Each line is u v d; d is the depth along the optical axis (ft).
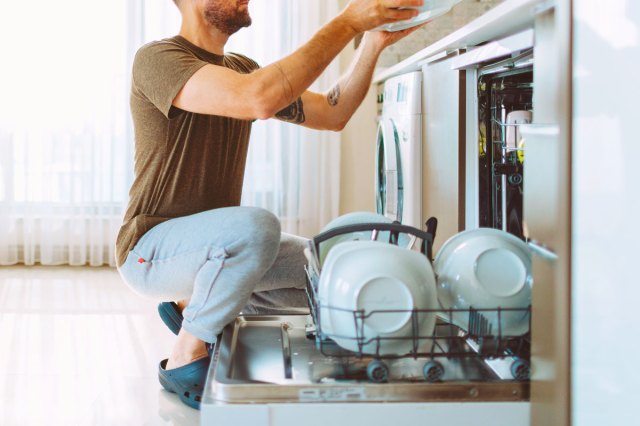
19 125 13.82
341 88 6.81
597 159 3.21
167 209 6.35
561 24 3.48
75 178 13.93
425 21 5.49
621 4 3.03
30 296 11.50
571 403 3.45
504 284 4.13
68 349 8.52
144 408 6.40
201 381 6.33
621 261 3.04
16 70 13.71
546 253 3.65
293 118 6.63
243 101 5.25
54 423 6.07
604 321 3.17
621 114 3.03
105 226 14.11
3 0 13.64
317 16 13.82
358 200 14.46
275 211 14.24
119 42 13.76
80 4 13.67
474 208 6.72
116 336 9.14
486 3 8.40
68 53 13.74
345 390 3.81
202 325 5.89
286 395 3.80
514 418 3.84
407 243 5.23
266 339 5.17
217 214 5.79
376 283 3.90
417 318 3.91
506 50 5.25
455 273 4.22
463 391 3.85
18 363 7.93
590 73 3.27
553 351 3.57
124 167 13.96
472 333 4.14
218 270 5.63
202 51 6.44
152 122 6.20
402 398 3.82
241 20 6.40
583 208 3.33
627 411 3.01
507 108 6.39
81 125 13.87
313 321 4.93
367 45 6.70
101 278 13.01
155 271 6.04
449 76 7.04
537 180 3.76
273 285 6.88
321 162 14.23
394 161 9.14
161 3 13.61
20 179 13.97
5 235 13.99
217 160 6.48
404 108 8.80
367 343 3.86
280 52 13.85
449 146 7.04
